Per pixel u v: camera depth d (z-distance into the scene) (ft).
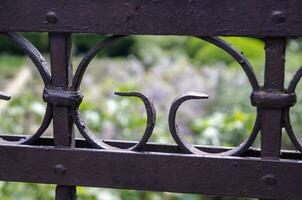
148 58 28.84
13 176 6.77
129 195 11.25
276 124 6.59
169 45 34.94
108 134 12.65
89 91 17.20
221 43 6.57
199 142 13.29
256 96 6.57
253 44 25.76
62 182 6.73
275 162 6.61
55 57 6.67
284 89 6.59
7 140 6.91
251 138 6.64
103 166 6.70
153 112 6.66
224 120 14.10
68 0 6.60
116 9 6.58
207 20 6.54
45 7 6.61
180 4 6.55
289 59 22.95
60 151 6.72
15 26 6.64
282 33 6.51
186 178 6.66
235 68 21.38
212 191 6.66
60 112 6.70
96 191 10.31
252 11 6.51
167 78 18.88
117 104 13.52
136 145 6.70
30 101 15.97
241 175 6.63
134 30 6.59
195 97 6.62
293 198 6.62
